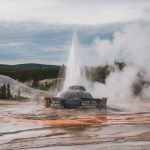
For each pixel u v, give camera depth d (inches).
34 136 814.5
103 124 975.0
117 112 1232.8
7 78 2337.6
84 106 1317.7
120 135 824.3
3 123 986.1
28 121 1021.2
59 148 699.4
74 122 1006.4
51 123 989.8
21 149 692.7
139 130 886.4
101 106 1326.3
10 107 1379.2
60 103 1321.4
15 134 837.2
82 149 690.8
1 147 708.0
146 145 722.8
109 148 698.2
